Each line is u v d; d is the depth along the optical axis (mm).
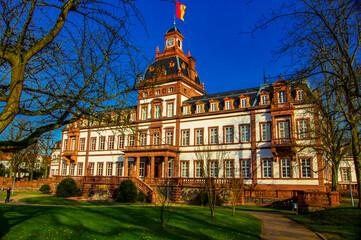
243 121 44969
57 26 7434
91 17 8469
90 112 8625
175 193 39125
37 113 7910
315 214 23672
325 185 40406
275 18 12539
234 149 44812
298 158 37062
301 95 40500
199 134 48719
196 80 58656
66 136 68000
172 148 49188
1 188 55688
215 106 48500
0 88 8008
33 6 7121
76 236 14945
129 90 8883
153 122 53469
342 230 17797
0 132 6551
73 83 8531
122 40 8703
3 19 7395
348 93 17328
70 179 43938
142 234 16047
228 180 38750
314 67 14828
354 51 18266
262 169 41906
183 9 60344
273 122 41281
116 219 19703
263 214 27250
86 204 30438
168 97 53031
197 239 15859
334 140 29438
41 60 8430
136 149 51719
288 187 39312
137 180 39031
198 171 47312
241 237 16703
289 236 16969
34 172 92438
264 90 45031
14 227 15641
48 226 16359
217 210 27547
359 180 21438
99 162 60125
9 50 7094
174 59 55469
